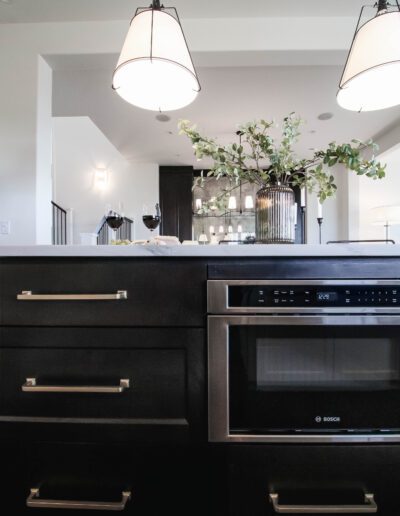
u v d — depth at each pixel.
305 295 0.77
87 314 0.80
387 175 5.23
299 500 0.76
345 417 0.78
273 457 0.77
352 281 0.77
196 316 0.79
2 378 0.81
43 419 0.80
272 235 1.10
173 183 5.79
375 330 0.78
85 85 3.08
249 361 0.78
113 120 3.89
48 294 0.81
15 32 2.28
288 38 2.26
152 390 0.79
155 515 0.78
